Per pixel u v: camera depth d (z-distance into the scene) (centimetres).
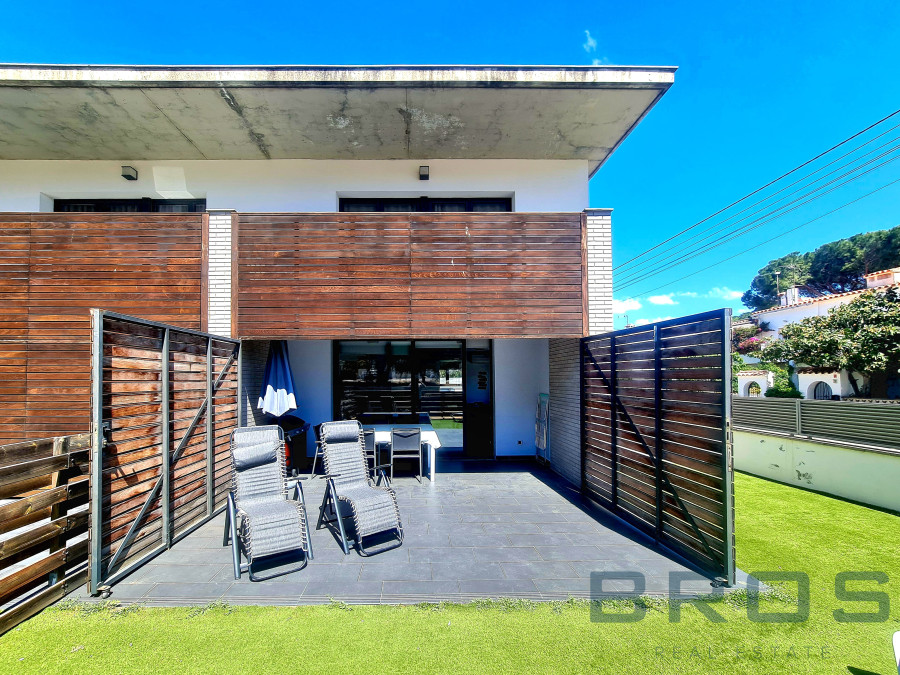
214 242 562
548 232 585
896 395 1448
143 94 566
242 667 252
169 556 407
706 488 373
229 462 569
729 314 348
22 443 313
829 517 530
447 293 572
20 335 543
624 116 636
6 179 734
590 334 581
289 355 813
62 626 292
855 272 2961
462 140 702
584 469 611
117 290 552
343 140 695
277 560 398
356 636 281
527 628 291
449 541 442
